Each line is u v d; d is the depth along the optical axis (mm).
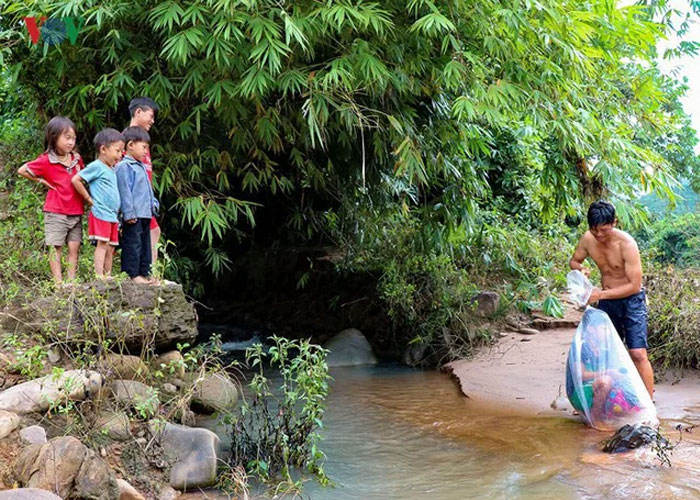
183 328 4691
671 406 4949
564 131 5938
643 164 6488
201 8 4828
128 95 5758
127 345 4387
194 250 9227
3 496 2584
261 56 5273
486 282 8508
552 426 4648
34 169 4602
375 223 8508
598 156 6578
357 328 8547
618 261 4832
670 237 10547
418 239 8031
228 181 7188
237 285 10594
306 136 6441
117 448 3537
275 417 4746
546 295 7918
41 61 5984
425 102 6871
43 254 5305
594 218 4754
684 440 4117
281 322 9500
